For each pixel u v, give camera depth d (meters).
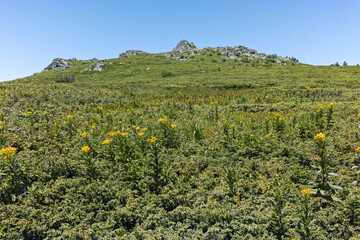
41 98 17.11
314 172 7.33
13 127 10.75
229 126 11.51
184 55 86.38
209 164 8.30
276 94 23.09
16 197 6.15
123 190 6.75
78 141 10.02
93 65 65.44
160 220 5.54
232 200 6.30
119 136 8.56
